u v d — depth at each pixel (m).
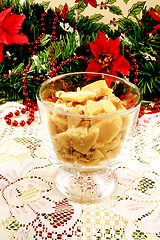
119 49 0.67
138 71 0.70
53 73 0.67
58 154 0.48
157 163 0.55
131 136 0.50
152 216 0.45
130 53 0.69
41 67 0.68
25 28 0.71
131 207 0.47
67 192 0.49
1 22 0.65
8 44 0.67
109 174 0.52
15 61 0.72
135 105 0.48
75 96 0.50
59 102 0.51
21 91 0.71
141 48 0.69
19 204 0.47
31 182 0.50
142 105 0.70
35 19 0.71
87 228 0.44
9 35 0.66
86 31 0.72
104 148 0.46
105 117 0.44
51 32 0.72
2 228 0.43
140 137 0.60
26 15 0.71
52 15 0.71
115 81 0.54
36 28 0.71
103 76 0.55
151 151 0.57
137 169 0.53
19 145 0.58
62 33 0.72
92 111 0.47
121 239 0.42
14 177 0.51
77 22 0.71
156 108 0.69
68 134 0.45
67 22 0.71
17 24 0.66
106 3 0.72
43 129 0.49
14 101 0.72
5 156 0.55
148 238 0.42
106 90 0.52
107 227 0.44
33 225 0.44
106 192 0.49
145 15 0.70
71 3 0.74
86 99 0.50
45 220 0.44
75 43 0.69
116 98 0.52
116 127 0.45
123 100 0.53
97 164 0.48
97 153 0.46
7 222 0.44
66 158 0.47
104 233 0.43
